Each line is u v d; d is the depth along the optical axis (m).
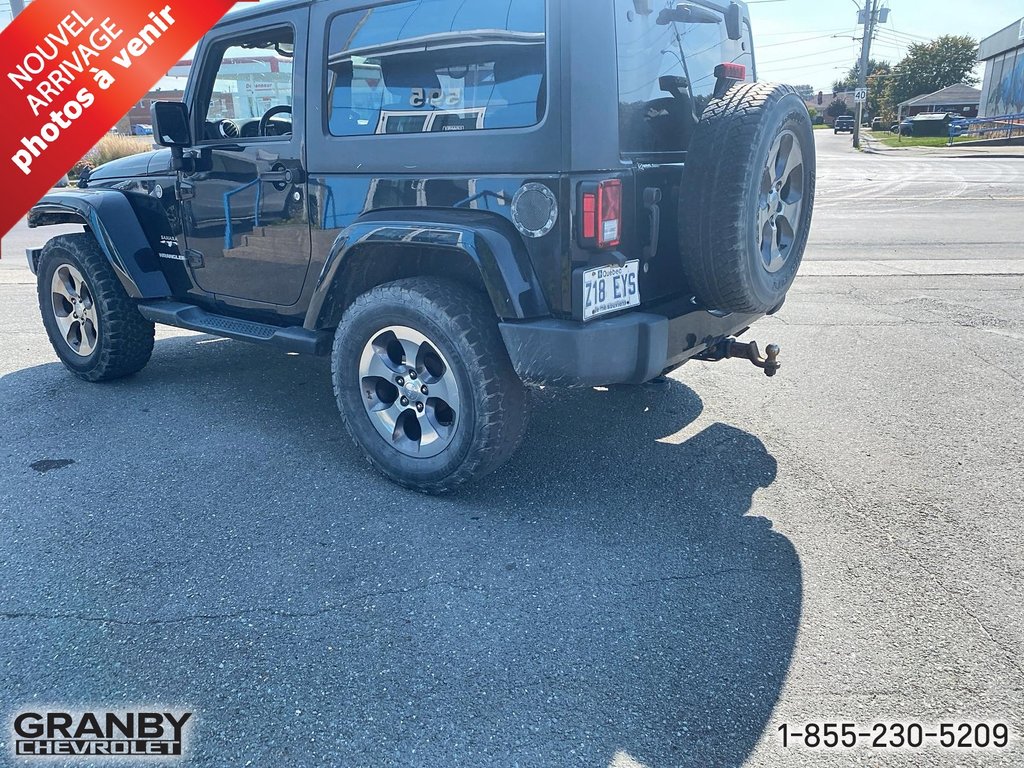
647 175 3.07
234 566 2.88
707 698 2.23
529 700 2.22
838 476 3.61
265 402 4.60
